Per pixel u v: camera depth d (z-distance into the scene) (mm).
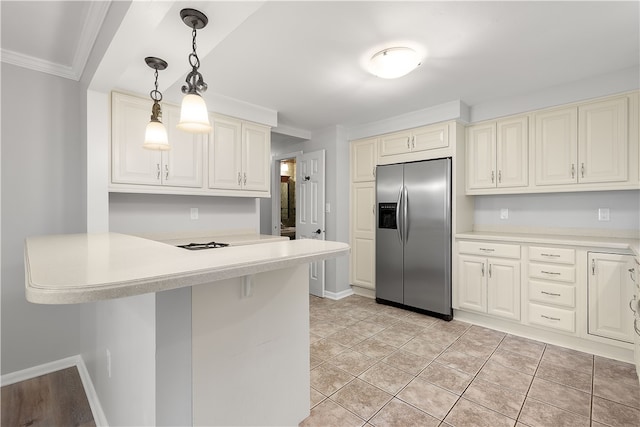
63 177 2295
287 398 1488
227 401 1229
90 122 2086
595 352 2408
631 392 1897
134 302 1220
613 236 2703
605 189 2510
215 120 2924
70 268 729
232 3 1294
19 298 2139
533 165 2865
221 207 3266
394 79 2578
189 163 2752
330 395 1895
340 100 3064
